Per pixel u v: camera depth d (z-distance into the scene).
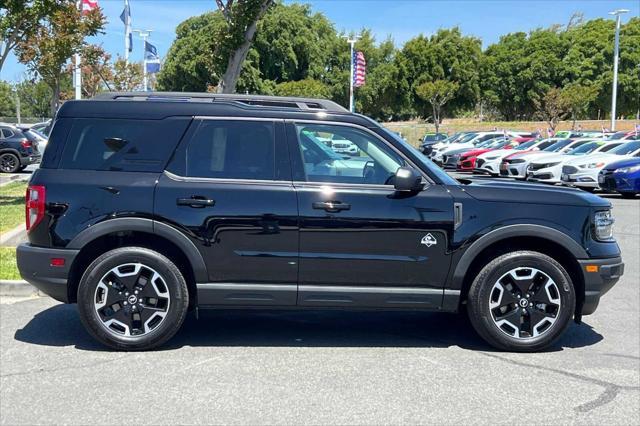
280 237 5.03
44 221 5.02
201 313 6.42
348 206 5.03
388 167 5.19
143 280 5.11
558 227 5.15
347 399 4.33
